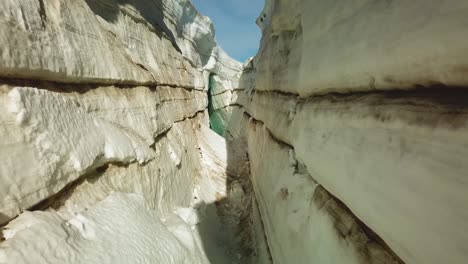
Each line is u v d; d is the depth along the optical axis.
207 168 10.20
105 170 3.58
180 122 9.48
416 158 1.33
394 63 1.58
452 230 1.08
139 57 7.48
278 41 7.03
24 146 2.21
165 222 4.64
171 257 3.40
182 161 7.56
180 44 17.69
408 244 1.38
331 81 2.73
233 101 28.47
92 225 2.66
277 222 4.27
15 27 2.48
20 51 2.48
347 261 2.03
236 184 9.41
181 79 12.59
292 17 5.34
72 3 3.91
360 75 2.07
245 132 15.20
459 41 1.09
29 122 2.30
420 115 1.37
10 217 1.94
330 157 2.50
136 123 5.13
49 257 1.90
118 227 2.95
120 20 7.52
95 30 4.44
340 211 2.40
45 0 3.18
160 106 7.08
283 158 5.04
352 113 2.20
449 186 1.11
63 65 3.21
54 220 2.22
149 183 4.76
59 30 3.29
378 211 1.65
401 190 1.41
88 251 2.30
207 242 5.36
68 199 2.69
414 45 1.37
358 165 1.93
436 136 1.23
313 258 2.65
